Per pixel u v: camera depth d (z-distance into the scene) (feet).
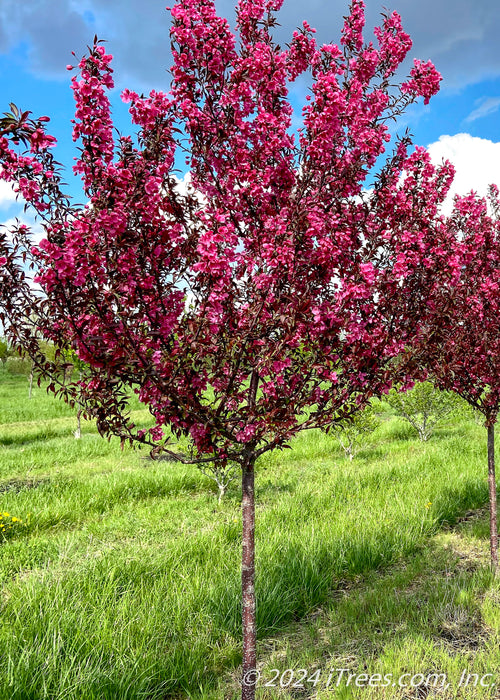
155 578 17.53
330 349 10.35
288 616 16.29
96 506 29.78
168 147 9.58
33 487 34.30
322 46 11.19
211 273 8.94
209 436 10.20
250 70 10.37
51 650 12.64
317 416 10.79
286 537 20.98
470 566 19.45
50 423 72.08
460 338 17.29
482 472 31.78
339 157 11.51
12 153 8.34
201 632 14.49
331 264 10.43
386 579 18.56
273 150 10.59
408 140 12.45
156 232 9.23
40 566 20.45
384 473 33.01
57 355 9.41
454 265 11.69
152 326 9.32
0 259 8.79
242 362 10.37
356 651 13.98
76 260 8.38
